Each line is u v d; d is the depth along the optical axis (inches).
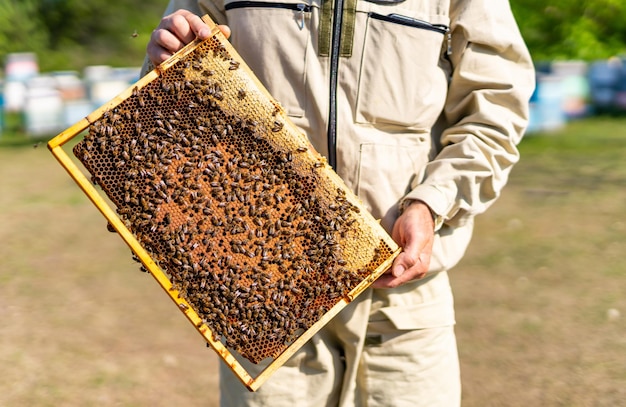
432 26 86.7
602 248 250.4
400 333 91.7
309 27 85.3
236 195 78.4
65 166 75.1
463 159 87.2
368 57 85.4
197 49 79.1
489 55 89.3
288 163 79.6
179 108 78.4
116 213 76.6
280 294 78.0
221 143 79.1
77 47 858.1
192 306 76.9
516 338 183.3
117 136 76.2
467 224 94.2
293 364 92.0
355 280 80.0
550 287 216.7
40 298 213.0
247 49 87.1
